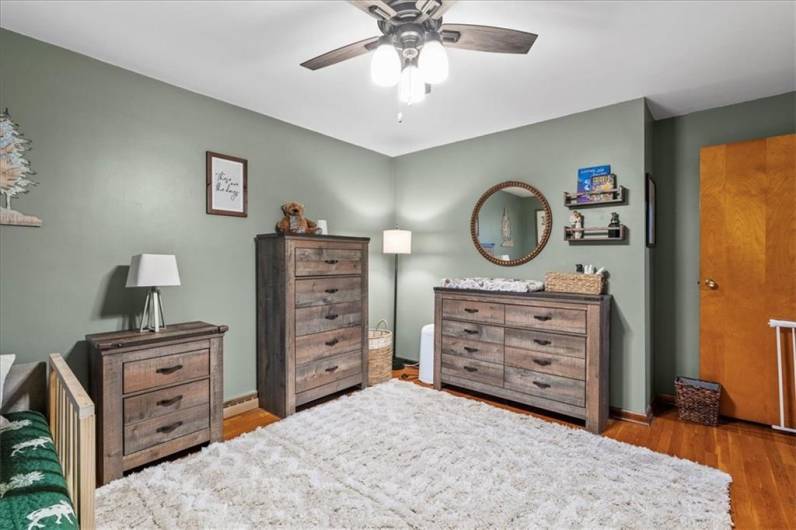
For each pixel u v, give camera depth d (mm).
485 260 3654
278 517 1648
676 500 1790
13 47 1966
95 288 2240
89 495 1220
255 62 2279
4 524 1100
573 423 2729
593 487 1887
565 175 3127
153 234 2484
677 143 3102
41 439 1648
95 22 1880
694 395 2756
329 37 2014
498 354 3045
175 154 2588
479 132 3562
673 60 2227
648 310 2854
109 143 2293
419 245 4191
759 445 2393
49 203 2080
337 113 3094
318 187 3580
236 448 2260
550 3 1710
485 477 1969
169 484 1880
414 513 1690
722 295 2826
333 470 2021
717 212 2842
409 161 4262
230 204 2891
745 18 1815
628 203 2818
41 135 2055
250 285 3023
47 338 2076
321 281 3027
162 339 2113
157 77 2467
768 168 2660
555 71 2363
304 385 2898
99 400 1942
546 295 2789
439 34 1479
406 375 3883
